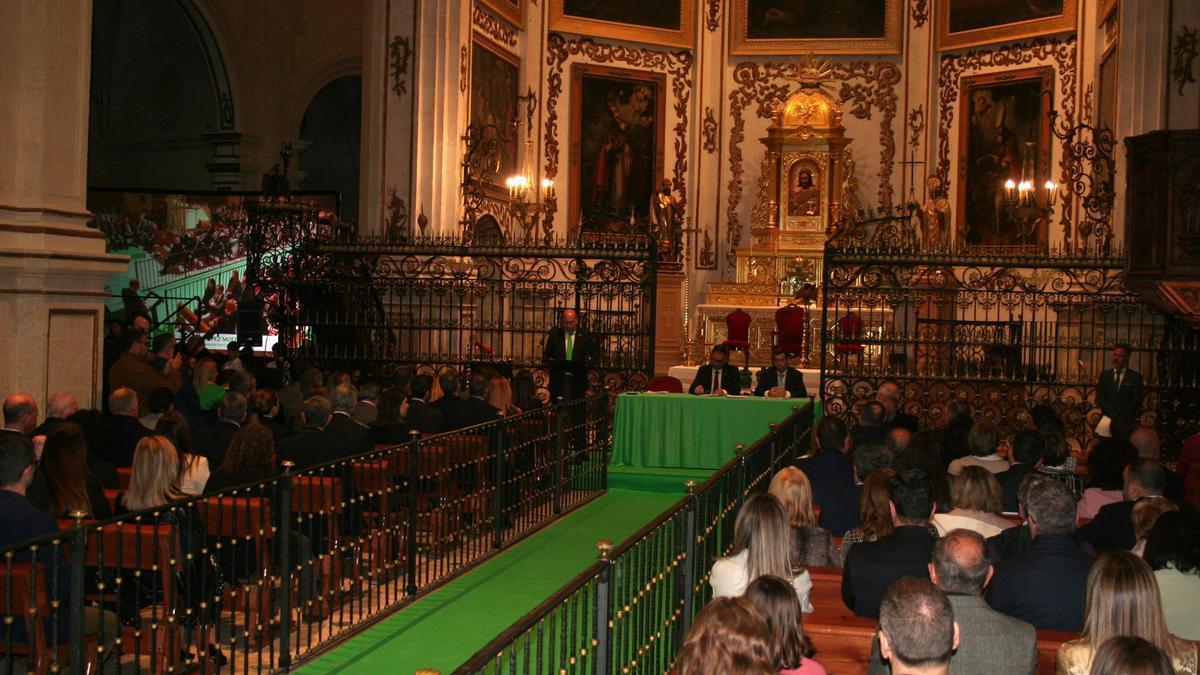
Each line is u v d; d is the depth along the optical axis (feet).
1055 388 50.47
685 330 78.33
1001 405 49.62
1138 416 44.50
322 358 52.80
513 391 44.11
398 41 59.98
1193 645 13.55
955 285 70.08
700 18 81.20
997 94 74.64
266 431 24.26
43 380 33.58
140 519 19.16
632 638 16.57
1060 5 70.95
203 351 48.83
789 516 21.03
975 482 21.44
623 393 44.98
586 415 42.60
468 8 62.95
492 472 33.35
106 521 18.21
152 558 19.74
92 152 83.92
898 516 18.22
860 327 50.47
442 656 23.44
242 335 54.03
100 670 18.71
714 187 81.56
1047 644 15.94
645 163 80.02
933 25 78.23
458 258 58.85
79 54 35.04
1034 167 72.28
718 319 74.18
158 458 22.08
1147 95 53.62
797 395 49.88
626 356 51.49
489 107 69.05
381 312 53.83
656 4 79.82
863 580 17.61
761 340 72.90
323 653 23.49
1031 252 71.77
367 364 53.72
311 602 23.99
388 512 28.32
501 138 70.64
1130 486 22.15
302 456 27.63
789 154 76.07
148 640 22.77
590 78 77.82
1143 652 10.61
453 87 61.05
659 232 73.72
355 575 25.11
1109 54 63.52
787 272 75.41
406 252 52.85
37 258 33.22
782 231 76.02
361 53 82.23
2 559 18.39
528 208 69.05
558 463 38.63
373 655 23.47
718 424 43.34
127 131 83.56
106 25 82.33
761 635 10.46
